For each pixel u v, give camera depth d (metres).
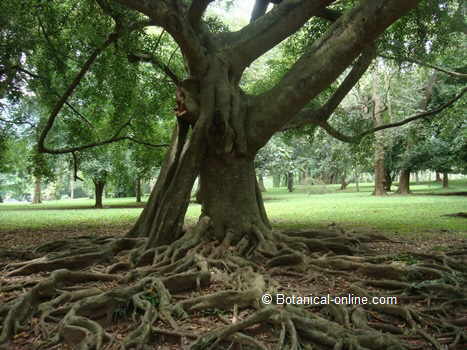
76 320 5.00
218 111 8.59
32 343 4.98
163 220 8.77
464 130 25.31
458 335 4.92
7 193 63.28
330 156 42.38
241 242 8.78
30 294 5.89
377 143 31.64
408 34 13.04
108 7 9.93
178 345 4.87
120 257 9.08
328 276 7.56
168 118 17.84
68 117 16.62
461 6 12.30
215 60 9.06
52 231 14.98
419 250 10.05
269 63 16.17
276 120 8.98
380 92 30.75
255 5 11.34
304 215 19.58
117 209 27.95
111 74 13.65
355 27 7.96
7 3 10.16
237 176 9.31
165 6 7.76
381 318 5.62
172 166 9.48
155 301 5.77
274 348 4.68
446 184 45.41
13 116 17.25
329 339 4.62
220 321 5.47
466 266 8.10
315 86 8.55
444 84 27.47
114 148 24.50
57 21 12.09
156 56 12.74
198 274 6.80
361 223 15.78
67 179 58.12
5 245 11.80
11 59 11.10
